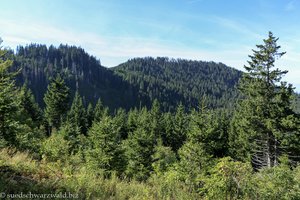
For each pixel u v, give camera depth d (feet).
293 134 98.53
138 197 27.48
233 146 152.66
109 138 67.00
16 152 37.06
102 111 265.54
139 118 247.29
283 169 28.30
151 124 219.41
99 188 26.23
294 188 27.22
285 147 100.07
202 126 92.07
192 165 53.98
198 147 60.18
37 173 26.94
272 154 104.83
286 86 102.68
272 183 27.48
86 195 23.99
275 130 99.04
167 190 32.63
